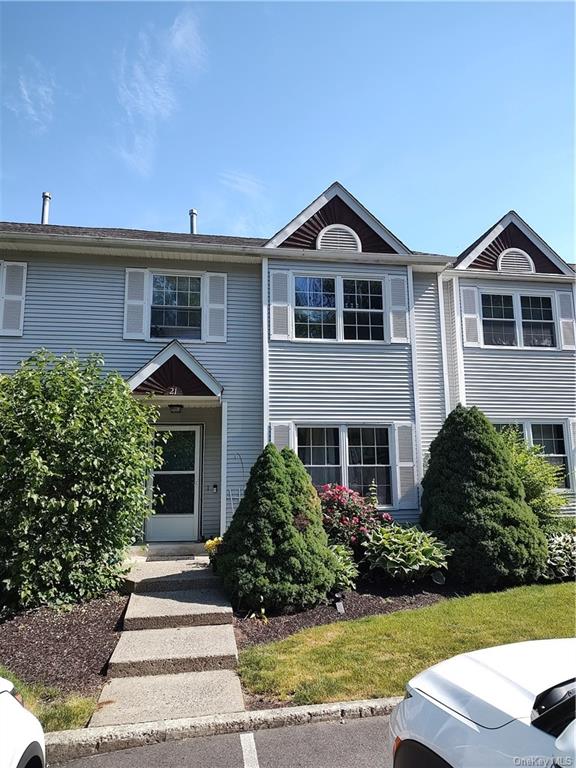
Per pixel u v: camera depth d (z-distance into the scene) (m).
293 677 4.66
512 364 12.06
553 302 12.62
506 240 12.68
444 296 12.33
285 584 6.49
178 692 4.46
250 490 7.29
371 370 10.98
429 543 7.84
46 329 10.23
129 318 10.55
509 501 8.38
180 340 10.68
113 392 7.12
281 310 10.87
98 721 3.94
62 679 4.73
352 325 11.17
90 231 12.18
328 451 10.66
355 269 11.31
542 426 12.09
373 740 3.72
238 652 5.36
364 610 6.67
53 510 6.41
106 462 6.75
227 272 11.16
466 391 11.72
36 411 6.45
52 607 6.17
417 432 10.89
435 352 11.61
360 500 8.99
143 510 7.23
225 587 6.71
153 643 5.36
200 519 10.55
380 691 4.36
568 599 6.98
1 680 2.70
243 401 10.72
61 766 3.50
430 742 2.21
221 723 3.89
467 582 7.85
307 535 7.06
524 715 1.98
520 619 6.14
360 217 11.57
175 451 10.76
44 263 10.45
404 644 5.39
